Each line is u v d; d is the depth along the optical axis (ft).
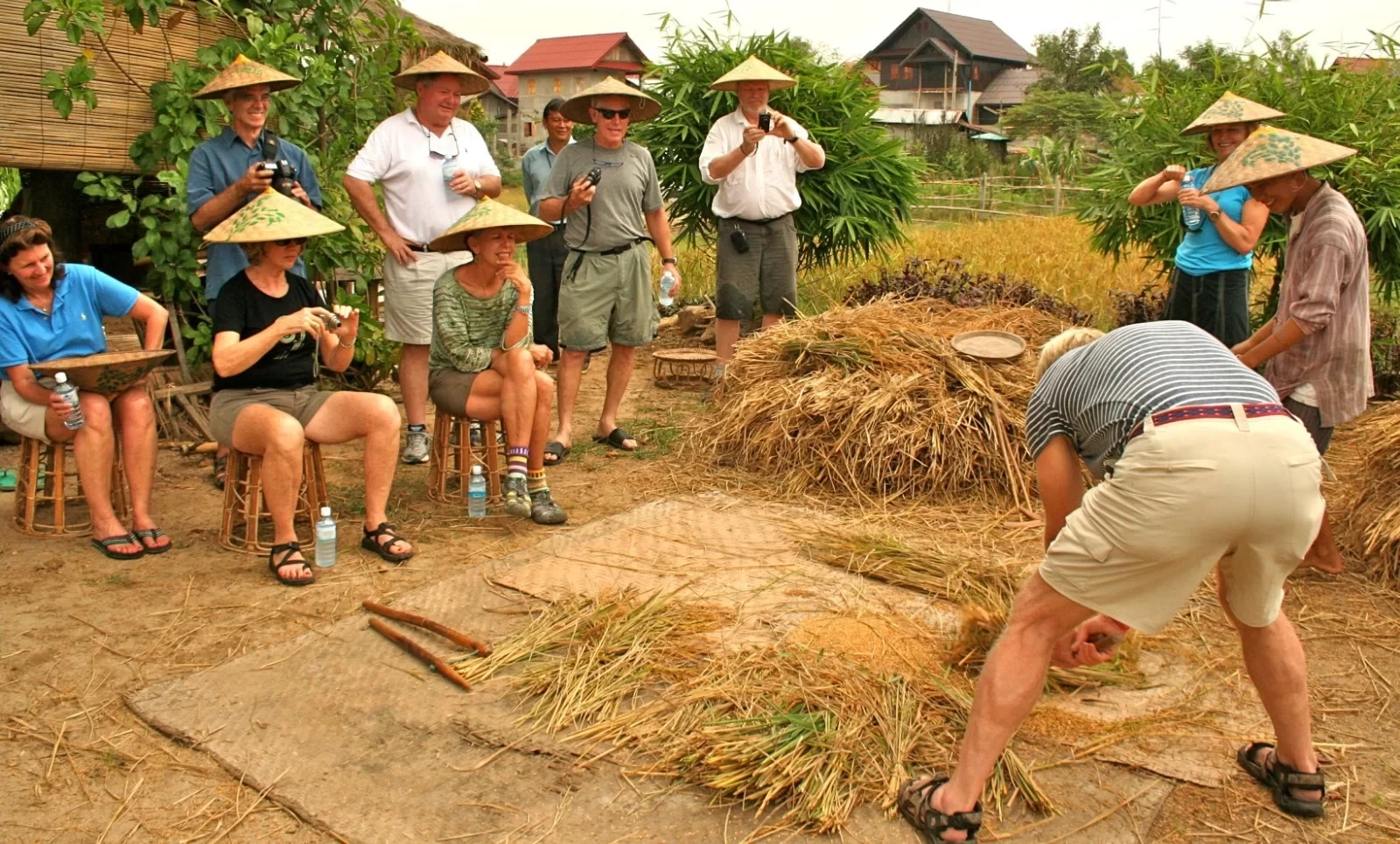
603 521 17.08
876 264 37.91
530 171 26.99
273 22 22.13
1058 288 33.94
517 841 9.17
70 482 17.47
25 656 12.27
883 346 20.16
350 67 23.45
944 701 11.22
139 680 11.78
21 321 15.07
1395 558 14.69
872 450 18.53
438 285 16.76
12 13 18.67
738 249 23.94
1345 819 9.67
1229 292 18.47
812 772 9.89
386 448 15.33
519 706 11.30
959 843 8.98
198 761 10.32
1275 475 8.16
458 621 13.23
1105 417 8.84
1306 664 12.58
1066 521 9.07
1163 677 12.09
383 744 10.57
